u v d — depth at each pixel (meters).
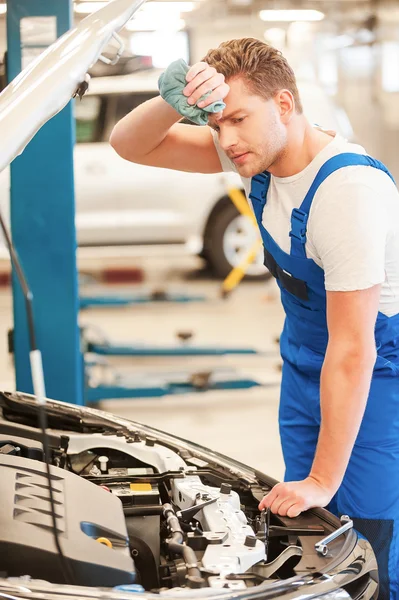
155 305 9.77
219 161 2.84
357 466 2.60
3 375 6.84
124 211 9.62
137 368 7.39
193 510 2.10
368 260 2.24
